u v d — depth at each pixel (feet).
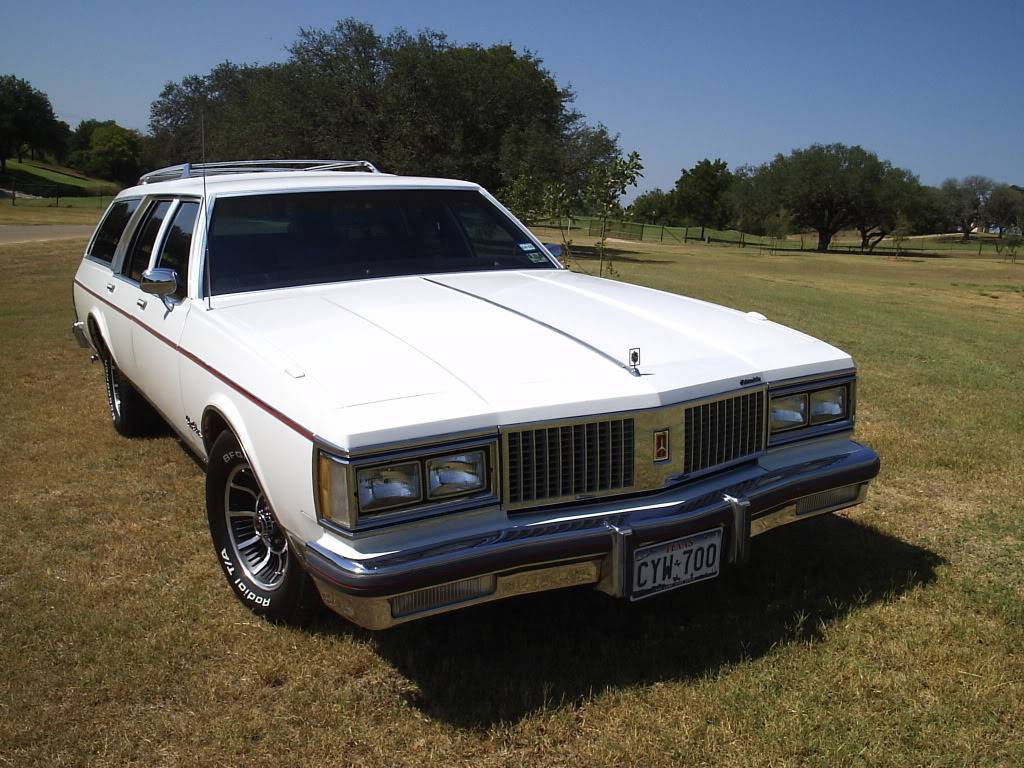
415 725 8.63
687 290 58.34
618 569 8.67
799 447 10.51
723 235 290.35
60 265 58.54
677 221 343.67
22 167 329.11
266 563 10.76
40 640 10.09
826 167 239.91
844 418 10.80
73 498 14.73
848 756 8.02
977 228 355.56
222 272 12.27
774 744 8.19
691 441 9.35
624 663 9.65
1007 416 20.76
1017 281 115.14
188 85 190.29
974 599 11.12
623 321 10.86
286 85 107.65
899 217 234.38
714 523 9.17
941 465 16.83
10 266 57.52
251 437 9.62
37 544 12.82
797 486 9.97
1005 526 13.71
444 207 14.42
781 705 8.79
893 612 10.76
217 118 128.06
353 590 7.90
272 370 9.33
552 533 8.51
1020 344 38.09
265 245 12.70
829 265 145.48
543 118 114.21
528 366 9.20
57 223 118.62
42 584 11.51
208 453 11.84
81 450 17.28
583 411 8.71
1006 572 12.00
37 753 8.18
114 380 18.17
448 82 106.63
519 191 67.56
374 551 8.04
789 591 11.41
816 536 13.28
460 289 12.11
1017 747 8.18
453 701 9.00
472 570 8.16
